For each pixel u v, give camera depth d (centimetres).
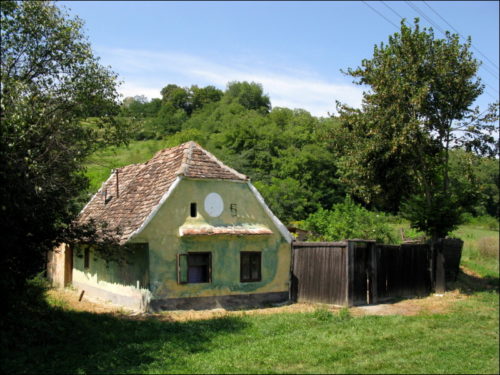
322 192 5725
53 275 2450
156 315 1559
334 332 1291
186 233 1677
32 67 1634
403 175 2452
